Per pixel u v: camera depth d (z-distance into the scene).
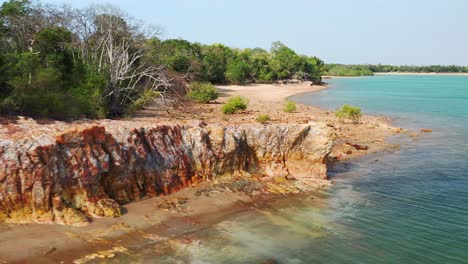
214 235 16.72
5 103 22.05
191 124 23.16
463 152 31.94
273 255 15.44
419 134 39.31
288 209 19.86
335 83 135.50
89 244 15.08
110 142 18.45
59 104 23.88
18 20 28.95
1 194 15.47
